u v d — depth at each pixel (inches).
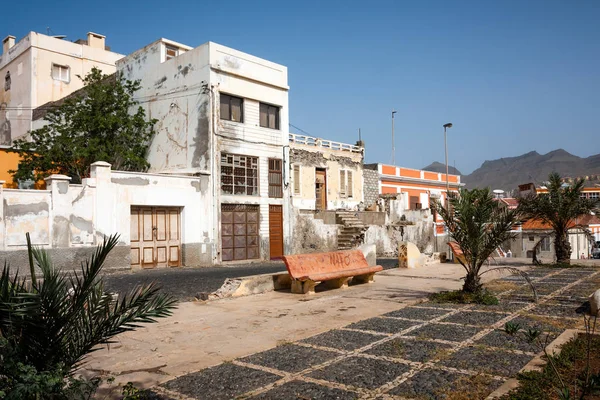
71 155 822.5
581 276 547.8
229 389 194.9
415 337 271.4
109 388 198.4
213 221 816.3
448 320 318.0
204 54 832.9
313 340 271.7
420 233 1243.8
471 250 398.6
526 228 1314.0
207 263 798.5
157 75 912.3
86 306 159.5
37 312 140.6
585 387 166.1
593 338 251.0
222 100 861.8
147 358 244.1
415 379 200.5
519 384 186.7
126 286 490.9
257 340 276.7
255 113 916.0
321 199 1207.6
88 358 245.0
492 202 409.7
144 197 711.7
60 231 610.9
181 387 199.0
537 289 448.1
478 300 383.6
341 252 503.2
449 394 182.7
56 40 1255.5
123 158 858.8
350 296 431.5
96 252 159.6
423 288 473.7
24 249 579.5
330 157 1232.8
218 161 829.8
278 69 965.2
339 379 203.0
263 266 790.5
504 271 607.5
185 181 770.8
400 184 1609.3
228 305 391.9
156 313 163.0
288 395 186.4
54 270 159.8
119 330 156.9
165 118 893.8
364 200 1363.2
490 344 252.2
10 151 847.7
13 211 573.0
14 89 1288.1
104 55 1349.7
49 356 148.4
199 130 834.8
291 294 445.7
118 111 870.4
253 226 902.4
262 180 921.5
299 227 991.6
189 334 294.8
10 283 154.3
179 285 505.0
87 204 642.2
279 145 962.7
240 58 884.0
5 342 142.1
